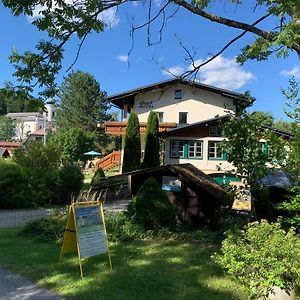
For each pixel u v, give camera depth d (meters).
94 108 76.50
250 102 12.66
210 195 12.12
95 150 68.12
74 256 8.46
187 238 10.44
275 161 11.16
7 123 101.94
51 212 16.22
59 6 8.52
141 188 11.39
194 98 38.47
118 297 6.07
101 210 7.73
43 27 8.62
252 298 5.63
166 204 11.18
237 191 12.33
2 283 6.82
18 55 8.75
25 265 7.84
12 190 19.00
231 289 6.43
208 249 9.24
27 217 15.77
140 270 7.48
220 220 11.78
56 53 8.89
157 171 12.88
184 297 6.09
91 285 6.62
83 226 7.36
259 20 8.34
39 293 6.30
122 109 39.16
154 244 9.82
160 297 6.09
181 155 32.91
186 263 8.00
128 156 29.80
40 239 10.30
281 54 6.70
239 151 11.61
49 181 20.06
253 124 11.61
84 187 21.83
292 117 9.64
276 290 5.48
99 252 7.48
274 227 6.03
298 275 5.26
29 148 22.05
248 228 6.27
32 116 110.94
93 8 8.56
